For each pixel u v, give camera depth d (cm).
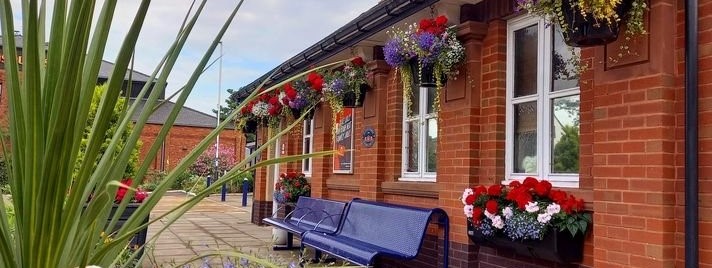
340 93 716
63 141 142
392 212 605
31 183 146
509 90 515
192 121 3428
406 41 521
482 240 491
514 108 512
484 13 529
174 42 189
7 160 164
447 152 564
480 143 534
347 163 845
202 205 1919
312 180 959
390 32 634
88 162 153
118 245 182
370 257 522
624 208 356
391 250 561
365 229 643
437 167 591
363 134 753
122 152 176
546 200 425
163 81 185
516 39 517
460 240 540
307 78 778
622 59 360
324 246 624
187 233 1105
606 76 373
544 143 475
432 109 640
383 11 585
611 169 367
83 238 163
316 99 791
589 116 420
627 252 353
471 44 532
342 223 702
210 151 2620
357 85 715
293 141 1091
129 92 203
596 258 376
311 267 345
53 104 144
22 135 150
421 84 530
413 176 668
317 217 809
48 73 147
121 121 194
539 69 484
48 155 141
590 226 411
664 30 338
